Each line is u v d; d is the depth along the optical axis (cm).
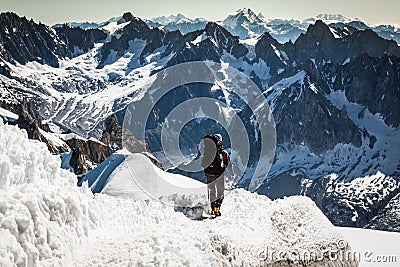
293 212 1309
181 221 1169
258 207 1299
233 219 1152
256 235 1085
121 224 1020
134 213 1119
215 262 844
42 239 700
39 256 681
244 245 996
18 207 702
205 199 1434
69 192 903
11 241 641
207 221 1135
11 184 820
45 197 782
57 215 780
